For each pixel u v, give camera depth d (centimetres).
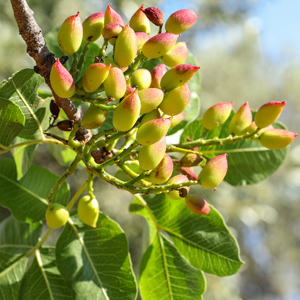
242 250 291
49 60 41
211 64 279
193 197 42
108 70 39
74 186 185
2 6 164
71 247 51
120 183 41
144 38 43
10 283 52
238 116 47
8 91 45
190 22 43
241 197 239
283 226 286
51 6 166
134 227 194
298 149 255
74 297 50
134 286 50
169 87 41
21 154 55
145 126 38
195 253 52
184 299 53
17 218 54
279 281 308
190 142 47
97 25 43
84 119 40
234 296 230
